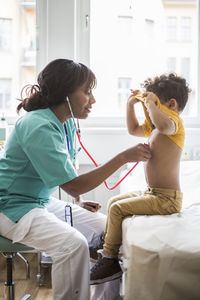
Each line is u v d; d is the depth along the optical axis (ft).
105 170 4.53
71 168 4.53
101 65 8.93
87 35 8.41
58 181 4.43
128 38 8.93
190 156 8.13
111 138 8.21
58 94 4.90
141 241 3.61
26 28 11.62
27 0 11.65
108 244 4.72
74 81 4.86
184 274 3.30
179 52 17.47
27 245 4.63
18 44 12.80
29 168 4.79
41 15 8.11
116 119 8.54
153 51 9.11
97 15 8.73
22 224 4.57
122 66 9.00
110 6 8.75
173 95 5.03
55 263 4.39
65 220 5.23
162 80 5.15
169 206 4.70
